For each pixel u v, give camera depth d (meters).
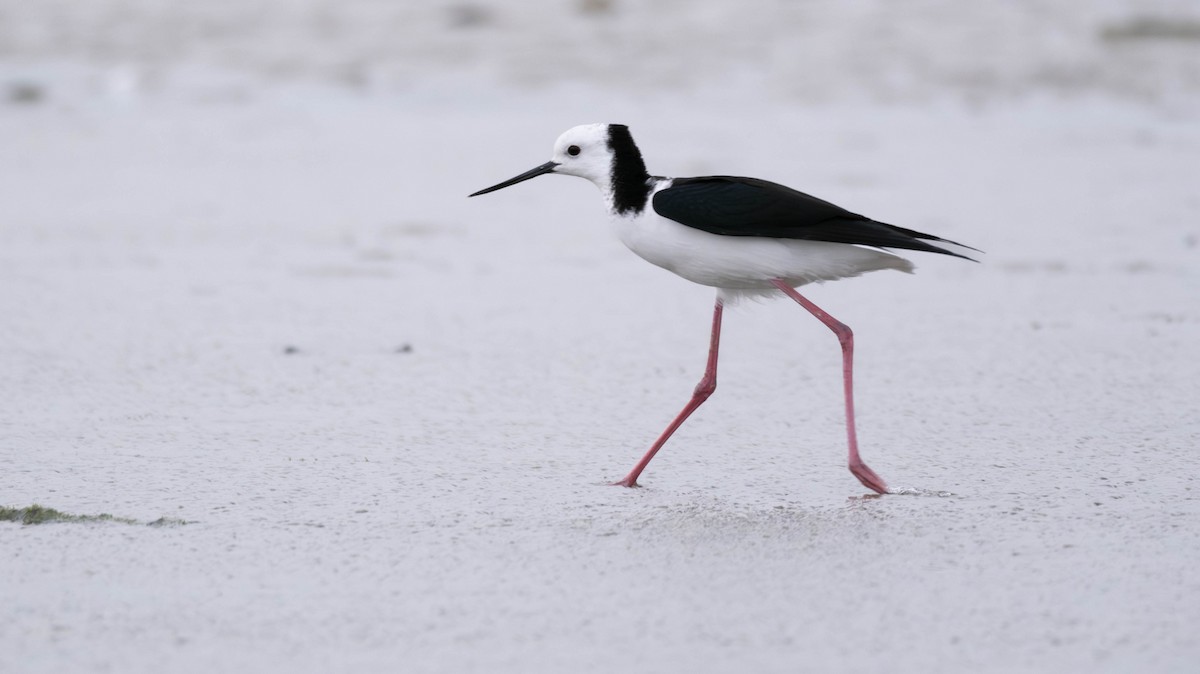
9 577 7.32
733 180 8.77
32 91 28.03
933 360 12.03
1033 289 14.68
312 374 11.61
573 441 9.91
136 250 16.50
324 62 30.02
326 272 15.53
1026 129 25.45
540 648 6.52
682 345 12.64
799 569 7.45
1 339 12.56
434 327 13.21
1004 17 32.72
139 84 28.72
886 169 21.55
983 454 9.53
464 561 7.58
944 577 7.32
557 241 17.39
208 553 7.68
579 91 28.09
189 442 9.78
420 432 10.08
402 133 24.83
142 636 6.64
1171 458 9.34
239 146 23.73
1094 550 7.68
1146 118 26.55
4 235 17.20
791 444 9.84
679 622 6.80
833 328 8.90
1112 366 11.71
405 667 6.33
